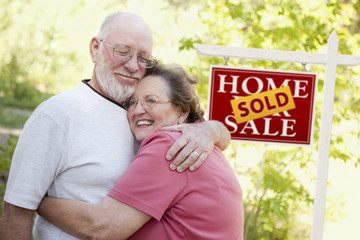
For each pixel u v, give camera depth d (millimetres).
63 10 11227
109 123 2205
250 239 4527
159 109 2236
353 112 4277
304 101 2887
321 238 2807
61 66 11039
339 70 4371
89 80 2395
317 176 2820
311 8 4316
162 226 1990
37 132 2055
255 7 4426
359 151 4340
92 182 2104
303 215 5625
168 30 6359
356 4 4426
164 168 1952
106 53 2260
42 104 2139
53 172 2074
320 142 2824
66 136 2090
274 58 2826
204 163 2025
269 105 2885
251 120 2889
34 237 2238
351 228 5398
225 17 4461
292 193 4422
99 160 2119
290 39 4332
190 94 2293
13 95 10594
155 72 2293
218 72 2877
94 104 2203
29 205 2014
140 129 2256
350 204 5500
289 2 4254
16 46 11156
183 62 5391
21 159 2049
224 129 2227
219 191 2021
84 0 11031
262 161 4344
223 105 2887
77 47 10984
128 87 2260
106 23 2311
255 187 4582
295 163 4504
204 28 4574
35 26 11297
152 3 6980
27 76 10875
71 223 2000
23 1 11875
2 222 2092
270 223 4602
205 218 1982
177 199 1972
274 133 2896
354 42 4340
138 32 2256
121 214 1937
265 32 4367
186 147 1970
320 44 4270
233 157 4629
